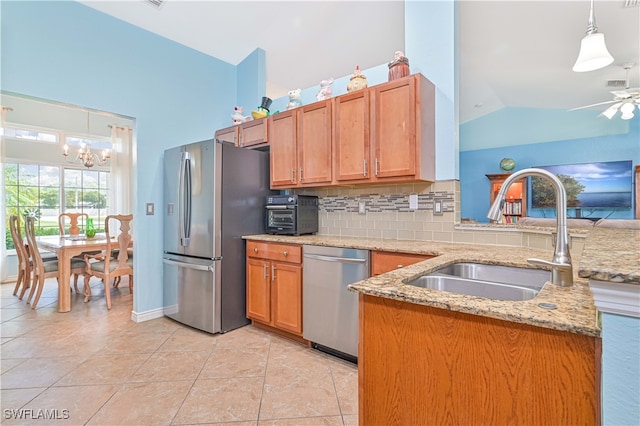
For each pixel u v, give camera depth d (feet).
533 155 20.66
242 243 9.59
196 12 9.95
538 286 4.83
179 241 9.71
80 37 8.75
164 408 5.55
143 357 7.45
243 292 9.58
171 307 10.00
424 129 7.44
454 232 7.72
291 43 11.91
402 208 8.55
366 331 3.22
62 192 17.29
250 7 10.08
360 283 3.40
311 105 8.90
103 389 6.12
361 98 7.96
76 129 17.57
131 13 9.46
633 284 1.74
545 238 6.16
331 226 9.95
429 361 2.82
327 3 10.05
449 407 2.72
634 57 12.05
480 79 15.40
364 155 7.91
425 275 4.19
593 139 18.97
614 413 1.87
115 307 11.33
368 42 11.89
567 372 2.21
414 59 8.34
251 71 12.21
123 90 9.59
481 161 22.48
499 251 6.23
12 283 14.90
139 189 9.95
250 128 10.63
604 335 1.89
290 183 9.41
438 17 8.01
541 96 17.98
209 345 8.16
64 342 8.27
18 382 6.35
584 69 8.07
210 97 11.92
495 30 10.47
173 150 10.00
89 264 12.06
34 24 7.99
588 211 18.99
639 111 17.75
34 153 16.35
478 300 2.71
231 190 9.31
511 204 20.98
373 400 3.16
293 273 8.34
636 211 17.56
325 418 5.32
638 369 1.80
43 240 12.63
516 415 2.41
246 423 5.19
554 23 9.95
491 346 2.52
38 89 8.04
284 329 8.53
